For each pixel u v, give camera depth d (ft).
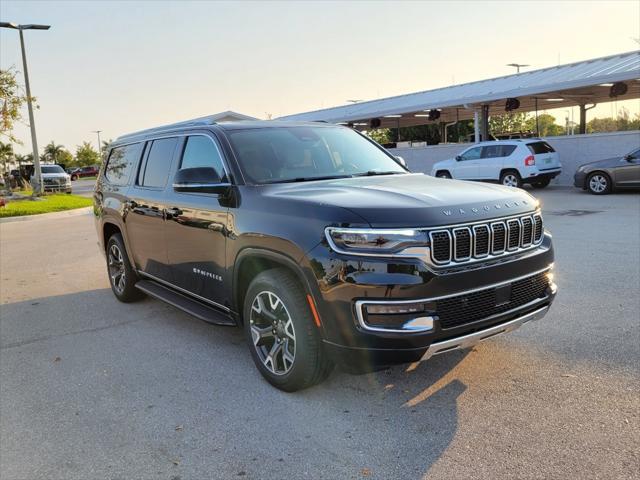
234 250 13.12
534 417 10.79
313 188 12.81
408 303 10.13
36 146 87.35
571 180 65.00
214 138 14.82
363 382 12.82
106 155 22.44
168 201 16.10
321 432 10.75
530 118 174.09
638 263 22.91
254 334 13.04
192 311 15.25
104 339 17.02
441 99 83.92
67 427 11.53
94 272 27.78
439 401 11.70
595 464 9.18
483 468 9.25
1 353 16.22
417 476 9.17
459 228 10.59
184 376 13.82
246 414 11.64
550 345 14.34
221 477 9.48
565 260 24.14
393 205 10.66
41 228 50.57
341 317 10.55
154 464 9.99
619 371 12.57
